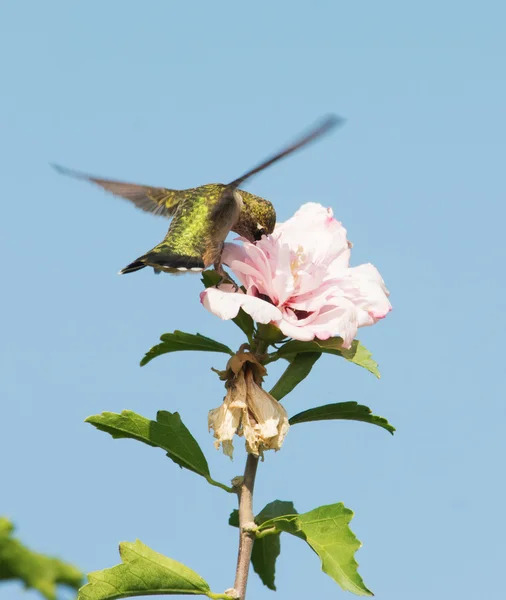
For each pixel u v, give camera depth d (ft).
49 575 17.44
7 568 16.92
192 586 20.66
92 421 22.44
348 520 20.30
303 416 23.79
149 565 20.42
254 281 23.54
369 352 24.88
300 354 23.85
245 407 21.71
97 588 19.80
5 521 17.01
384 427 23.97
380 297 24.04
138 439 22.81
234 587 21.17
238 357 22.27
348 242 25.79
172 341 23.73
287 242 25.72
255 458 22.25
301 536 20.44
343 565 19.74
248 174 24.59
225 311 21.59
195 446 22.66
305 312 23.93
